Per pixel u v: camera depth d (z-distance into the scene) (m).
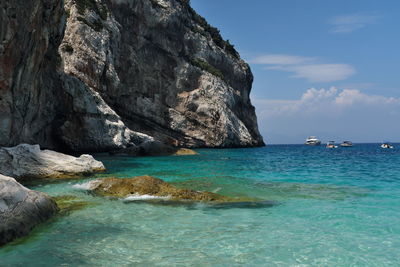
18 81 23.28
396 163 32.59
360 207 11.05
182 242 7.41
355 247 7.12
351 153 61.69
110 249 6.91
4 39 20.31
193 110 64.62
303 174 21.69
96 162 20.00
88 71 44.53
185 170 23.48
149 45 61.84
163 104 62.34
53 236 7.71
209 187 15.58
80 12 47.00
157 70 62.31
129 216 9.72
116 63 53.72
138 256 6.54
